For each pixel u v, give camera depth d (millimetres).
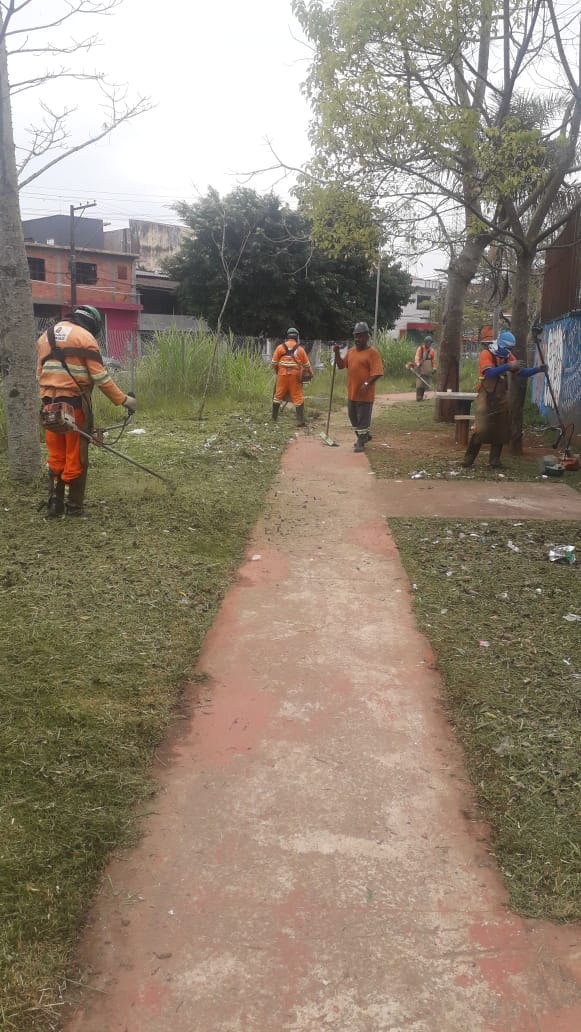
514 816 2867
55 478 6594
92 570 5277
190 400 16172
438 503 7793
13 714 3402
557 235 14680
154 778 3098
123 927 2367
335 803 2967
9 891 2443
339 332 41969
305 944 2316
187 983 2182
